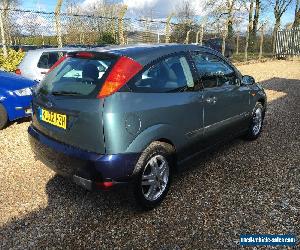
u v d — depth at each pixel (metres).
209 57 4.34
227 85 4.61
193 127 3.86
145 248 2.93
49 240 3.03
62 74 3.51
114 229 3.19
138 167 3.21
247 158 4.92
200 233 3.14
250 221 3.32
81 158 3.06
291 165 4.68
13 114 6.24
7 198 3.70
